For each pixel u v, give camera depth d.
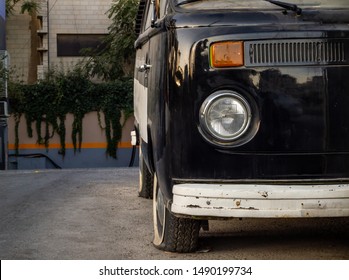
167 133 5.39
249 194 5.07
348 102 5.16
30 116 23.62
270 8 5.37
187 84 5.23
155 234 6.62
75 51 25.16
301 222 7.59
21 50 25.08
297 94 5.13
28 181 12.24
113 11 23.98
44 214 8.47
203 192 5.15
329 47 5.14
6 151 21.84
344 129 5.16
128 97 23.62
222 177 5.20
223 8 5.46
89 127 23.78
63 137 23.75
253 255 6.13
